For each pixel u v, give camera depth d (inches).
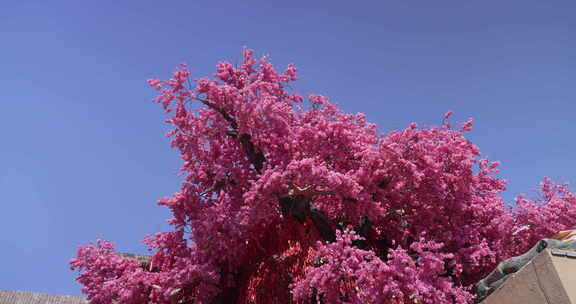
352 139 518.9
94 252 555.8
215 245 502.6
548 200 584.7
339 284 404.2
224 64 577.0
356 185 463.8
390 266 388.2
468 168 523.2
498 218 519.5
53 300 677.9
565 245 364.5
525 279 352.2
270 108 511.8
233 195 564.1
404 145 521.3
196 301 490.6
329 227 522.6
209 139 571.2
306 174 463.8
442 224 537.3
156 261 556.1
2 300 653.9
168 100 538.0
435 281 406.3
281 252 490.9
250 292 489.4
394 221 542.6
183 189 557.9
